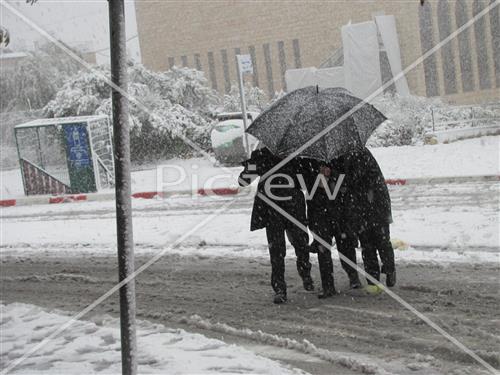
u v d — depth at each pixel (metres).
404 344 6.45
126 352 4.62
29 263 11.78
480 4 30.66
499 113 23.97
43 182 19.84
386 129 23.02
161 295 9.05
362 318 7.32
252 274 9.64
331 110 7.61
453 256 9.30
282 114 7.70
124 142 4.57
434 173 15.90
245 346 6.80
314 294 8.44
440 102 26.05
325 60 34.53
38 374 6.12
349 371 5.91
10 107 32.75
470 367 5.79
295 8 35.78
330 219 8.12
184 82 27.38
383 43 30.86
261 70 37.25
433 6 31.30
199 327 7.60
